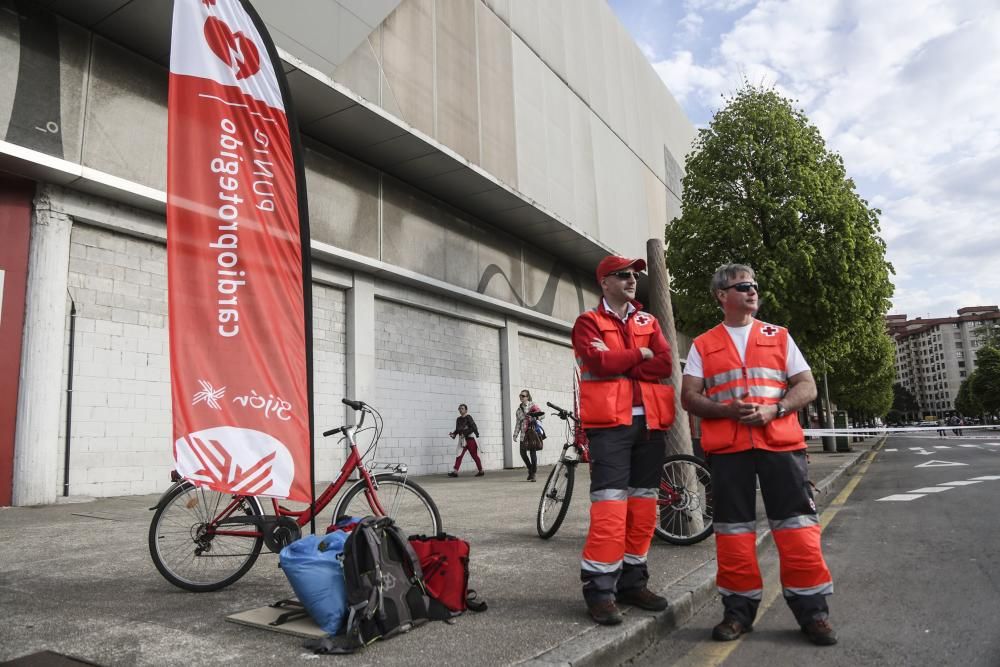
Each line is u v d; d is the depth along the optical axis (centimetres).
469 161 1458
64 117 873
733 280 360
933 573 457
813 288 1317
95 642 299
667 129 2939
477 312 1703
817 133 1451
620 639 306
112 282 938
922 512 747
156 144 980
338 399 1279
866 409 5272
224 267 405
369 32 1234
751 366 350
